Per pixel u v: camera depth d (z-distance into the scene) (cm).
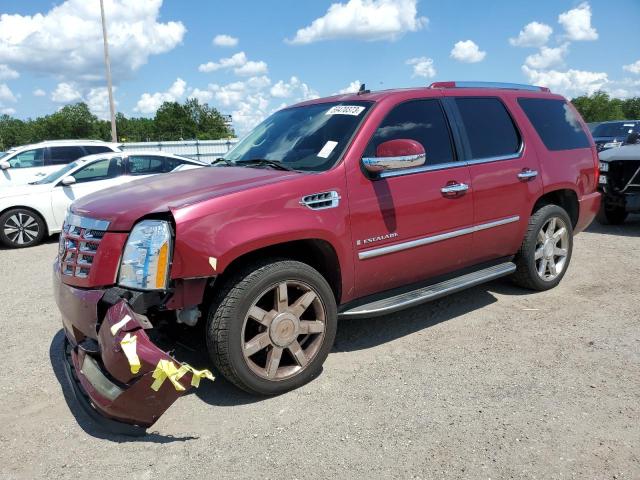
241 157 434
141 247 293
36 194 918
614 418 296
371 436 288
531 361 371
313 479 255
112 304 289
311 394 337
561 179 509
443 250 417
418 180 394
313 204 340
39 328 477
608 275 573
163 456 278
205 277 300
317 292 342
